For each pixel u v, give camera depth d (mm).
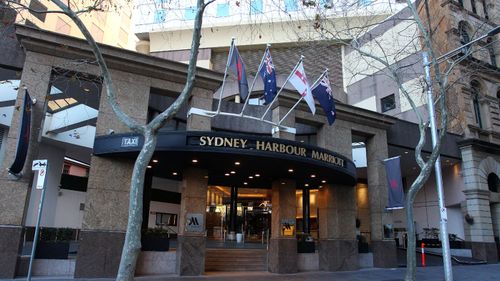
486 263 23328
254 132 20125
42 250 12984
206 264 16203
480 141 25781
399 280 14453
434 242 27797
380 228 19484
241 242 22469
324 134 19219
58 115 22359
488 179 27172
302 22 23719
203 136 13227
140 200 7914
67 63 14023
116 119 14562
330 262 17500
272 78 14406
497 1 31375
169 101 18609
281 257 16234
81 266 12859
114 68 14938
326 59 31516
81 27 8766
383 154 20859
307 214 25422
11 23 13414
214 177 18531
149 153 8297
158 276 14016
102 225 13430
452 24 27484
